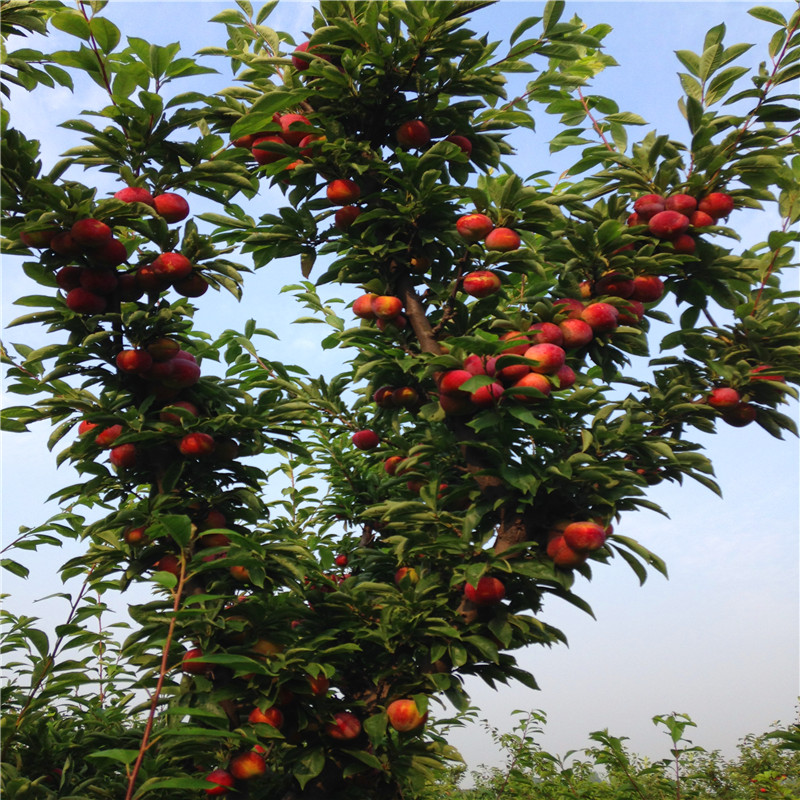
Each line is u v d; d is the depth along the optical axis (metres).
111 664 1.41
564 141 1.55
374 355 1.35
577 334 1.18
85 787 1.04
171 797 1.05
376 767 1.10
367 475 1.65
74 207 1.06
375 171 1.27
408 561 1.33
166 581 0.87
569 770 1.50
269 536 1.19
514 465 1.14
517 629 1.19
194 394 1.23
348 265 1.29
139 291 1.20
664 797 1.44
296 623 1.26
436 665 1.17
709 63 1.32
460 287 1.24
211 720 1.03
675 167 1.32
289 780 1.15
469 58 1.22
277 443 1.29
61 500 1.22
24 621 1.22
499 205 1.20
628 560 1.19
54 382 1.21
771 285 1.44
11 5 1.15
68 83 1.28
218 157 1.26
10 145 1.07
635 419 1.29
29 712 1.07
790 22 1.25
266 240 1.32
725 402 1.30
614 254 1.26
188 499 1.15
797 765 1.97
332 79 1.20
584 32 1.54
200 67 1.18
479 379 1.08
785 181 1.41
